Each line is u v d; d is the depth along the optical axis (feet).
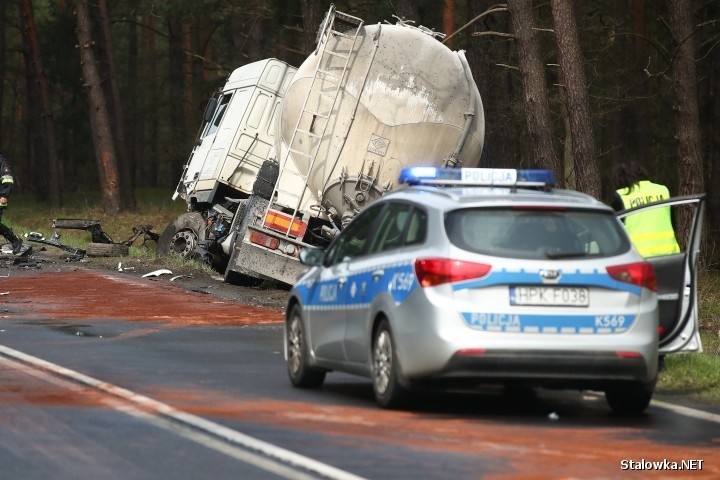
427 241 85.25
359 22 174.09
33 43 477.36
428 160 173.17
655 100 365.61
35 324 140.77
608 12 326.65
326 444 74.02
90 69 408.26
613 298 83.92
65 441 74.02
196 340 129.70
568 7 193.16
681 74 216.54
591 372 83.05
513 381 83.41
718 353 128.36
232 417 83.15
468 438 77.25
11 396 90.48
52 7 505.66
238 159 216.13
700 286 198.29
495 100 305.53
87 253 232.94
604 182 396.57
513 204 85.05
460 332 82.38
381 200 95.91
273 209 180.04
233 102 221.25
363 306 90.99
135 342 126.31
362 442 75.00
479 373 82.48
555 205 85.40
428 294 83.41
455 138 173.06
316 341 98.78
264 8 352.49
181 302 167.12
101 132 407.44
